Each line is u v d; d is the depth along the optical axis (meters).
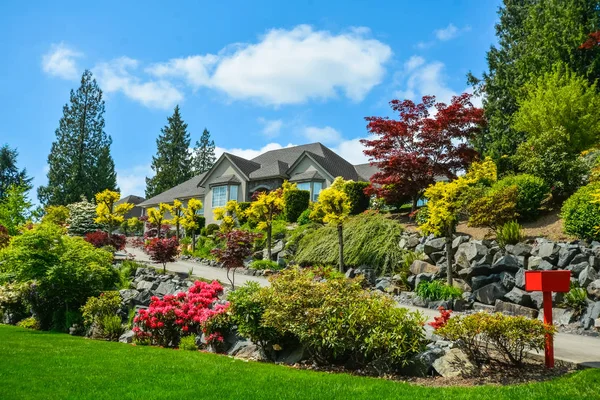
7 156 60.47
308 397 5.29
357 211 24.78
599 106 22.09
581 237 13.41
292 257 20.12
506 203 14.86
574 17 27.20
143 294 13.24
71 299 12.88
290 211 27.48
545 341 6.48
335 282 8.37
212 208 38.31
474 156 20.73
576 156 17.53
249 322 8.29
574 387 5.43
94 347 9.19
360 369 7.23
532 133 22.72
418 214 18.48
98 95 59.53
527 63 28.62
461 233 16.72
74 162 57.00
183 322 9.79
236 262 15.39
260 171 37.12
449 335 6.70
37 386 5.88
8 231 22.86
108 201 27.12
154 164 73.50
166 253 19.14
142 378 6.30
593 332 9.54
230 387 5.79
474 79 34.97
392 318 7.07
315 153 37.91
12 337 10.63
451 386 5.97
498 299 11.92
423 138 20.64
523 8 34.66
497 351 7.08
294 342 8.27
